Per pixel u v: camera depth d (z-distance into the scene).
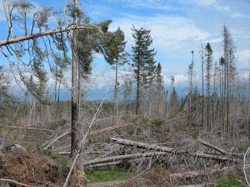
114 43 8.75
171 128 11.12
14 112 10.95
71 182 6.04
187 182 7.20
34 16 7.70
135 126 11.13
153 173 7.25
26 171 5.75
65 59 8.55
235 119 31.66
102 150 9.67
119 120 11.91
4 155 5.83
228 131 27.30
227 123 30.55
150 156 8.29
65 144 10.43
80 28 8.41
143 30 27.22
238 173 7.90
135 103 21.47
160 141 10.02
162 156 8.34
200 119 33.47
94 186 6.46
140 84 25.27
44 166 6.11
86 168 8.41
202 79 38.69
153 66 28.11
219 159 8.26
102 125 11.31
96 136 10.22
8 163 5.72
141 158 8.11
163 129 11.01
